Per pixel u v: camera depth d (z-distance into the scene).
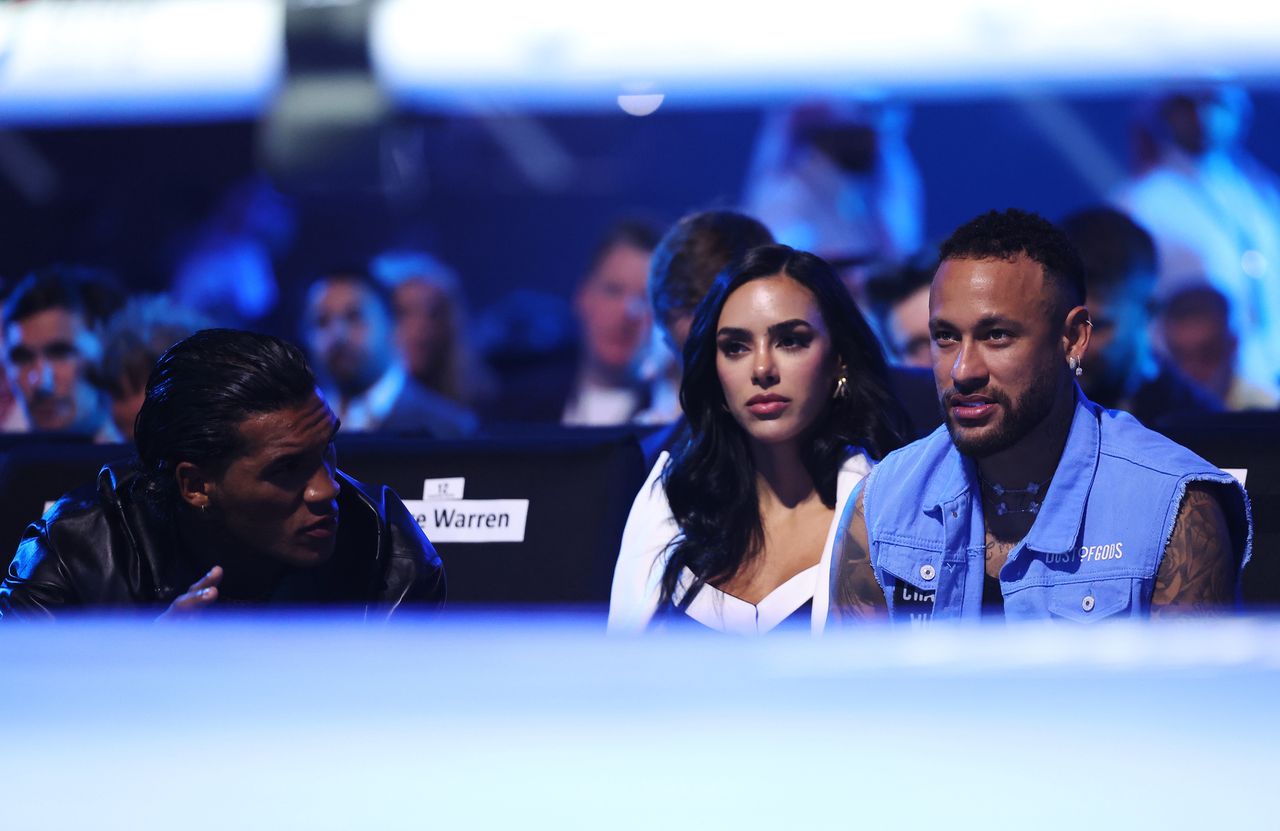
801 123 18.86
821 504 7.20
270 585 6.12
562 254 24.27
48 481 8.02
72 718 1.92
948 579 5.86
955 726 1.83
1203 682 1.92
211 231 23.20
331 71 12.64
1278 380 15.38
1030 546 5.66
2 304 13.08
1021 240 5.43
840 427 7.16
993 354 5.42
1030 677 1.95
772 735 1.82
